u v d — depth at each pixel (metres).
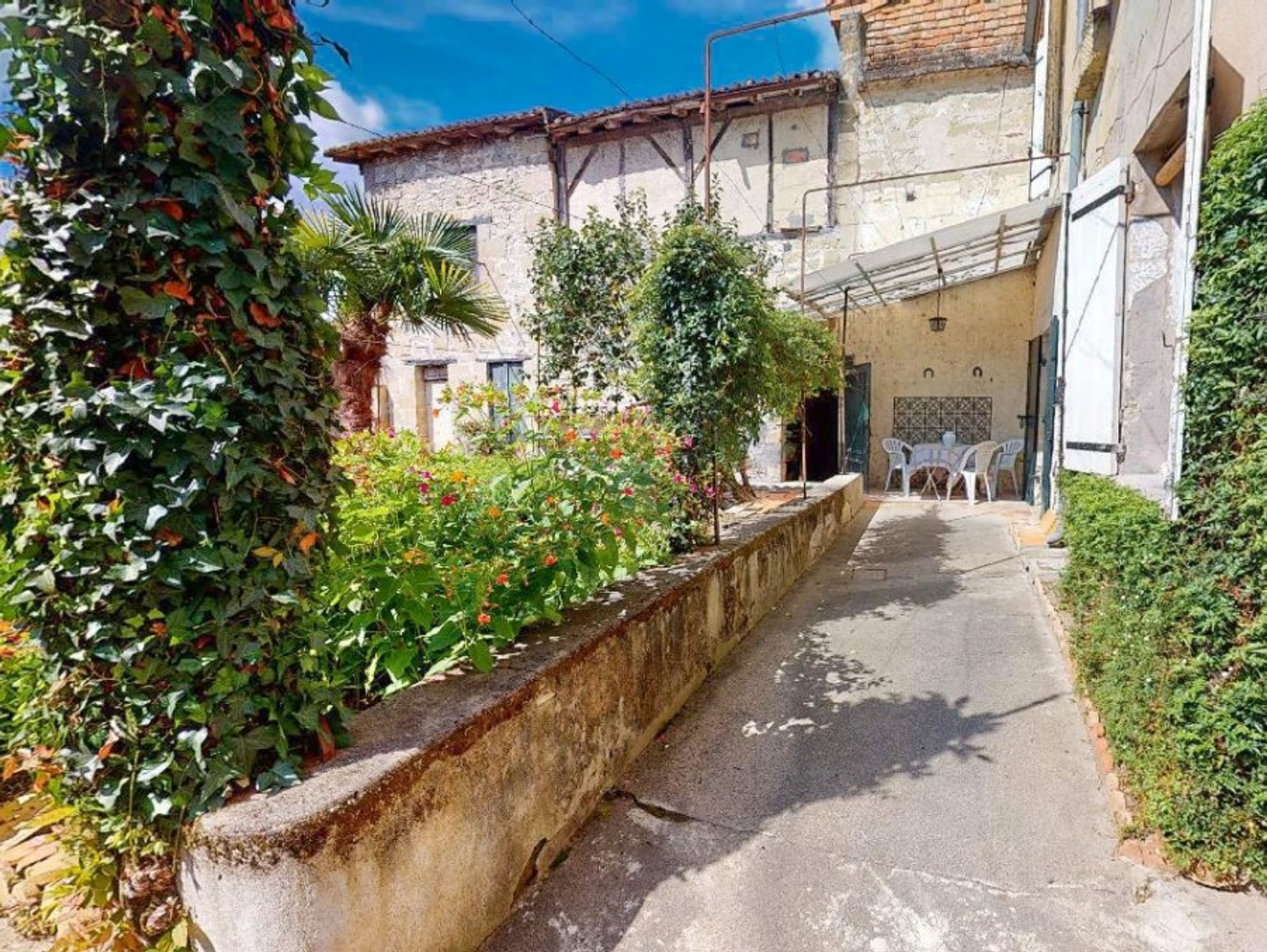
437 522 2.48
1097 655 3.00
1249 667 1.94
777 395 5.14
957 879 2.13
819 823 2.43
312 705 1.64
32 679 1.75
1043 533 6.47
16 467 1.44
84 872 1.60
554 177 10.55
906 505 9.15
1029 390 9.23
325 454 1.74
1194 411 2.17
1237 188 2.03
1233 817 2.01
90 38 1.28
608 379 6.30
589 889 2.15
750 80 9.06
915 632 4.25
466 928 1.87
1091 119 5.85
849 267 7.57
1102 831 2.31
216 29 1.44
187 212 1.44
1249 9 2.61
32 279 1.36
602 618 2.77
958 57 8.69
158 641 1.45
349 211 6.14
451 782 1.80
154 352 1.43
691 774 2.77
